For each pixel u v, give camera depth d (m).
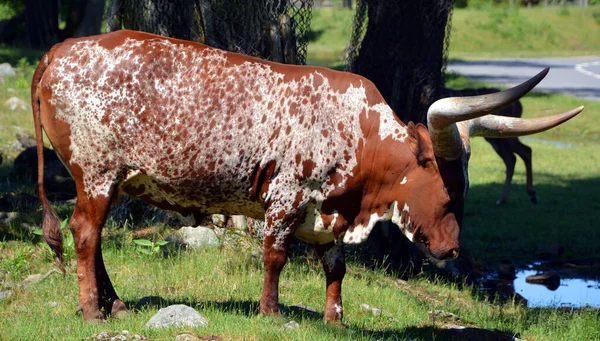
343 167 10.66
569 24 96.81
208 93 10.58
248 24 16.17
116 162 10.70
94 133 10.61
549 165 34.94
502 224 24.41
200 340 9.72
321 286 13.94
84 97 10.57
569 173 33.16
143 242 14.62
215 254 14.95
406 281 16.89
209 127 10.52
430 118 9.78
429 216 10.60
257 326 10.30
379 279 16.05
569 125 44.84
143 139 10.59
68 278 13.40
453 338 11.97
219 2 16.06
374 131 10.69
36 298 12.41
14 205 19.11
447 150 10.15
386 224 18.38
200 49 10.80
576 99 51.81
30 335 10.12
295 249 16.45
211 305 11.67
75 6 62.53
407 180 10.65
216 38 16.17
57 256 11.09
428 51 19.03
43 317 11.17
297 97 10.62
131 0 16.34
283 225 10.70
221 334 10.07
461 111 9.46
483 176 32.22
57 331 10.34
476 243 22.36
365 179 10.75
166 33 16.22
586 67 72.31
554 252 21.33
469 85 55.12
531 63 74.88
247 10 16.14
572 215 25.59
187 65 10.67
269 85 10.66
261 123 10.55
